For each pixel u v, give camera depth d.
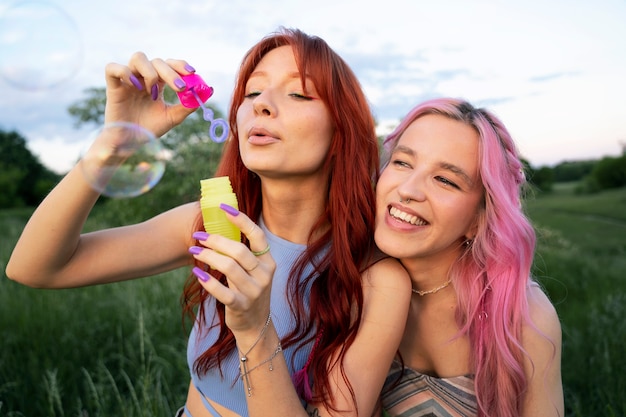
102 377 1.05
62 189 0.57
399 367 0.73
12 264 0.60
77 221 0.57
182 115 0.61
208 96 0.59
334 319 0.59
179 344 1.29
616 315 1.34
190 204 0.70
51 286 0.62
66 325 1.38
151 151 0.57
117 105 0.59
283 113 0.57
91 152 0.55
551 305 0.70
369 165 0.67
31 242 0.58
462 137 0.63
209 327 0.65
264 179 0.62
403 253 0.61
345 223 0.61
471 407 0.71
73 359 1.23
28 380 1.12
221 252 0.46
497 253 0.66
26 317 1.38
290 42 0.60
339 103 0.60
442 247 0.63
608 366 1.06
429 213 0.61
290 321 0.63
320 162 0.60
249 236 0.48
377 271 0.61
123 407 0.90
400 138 0.66
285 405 0.51
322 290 0.61
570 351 1.27
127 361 1.15
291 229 0.65
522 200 0.84
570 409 1.03
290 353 0.61
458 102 0.66
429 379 0.71
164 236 0.67
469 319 0.68
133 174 0.56
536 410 0.68
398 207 0.61
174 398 1.06
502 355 0.66
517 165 0.69
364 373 0.57
